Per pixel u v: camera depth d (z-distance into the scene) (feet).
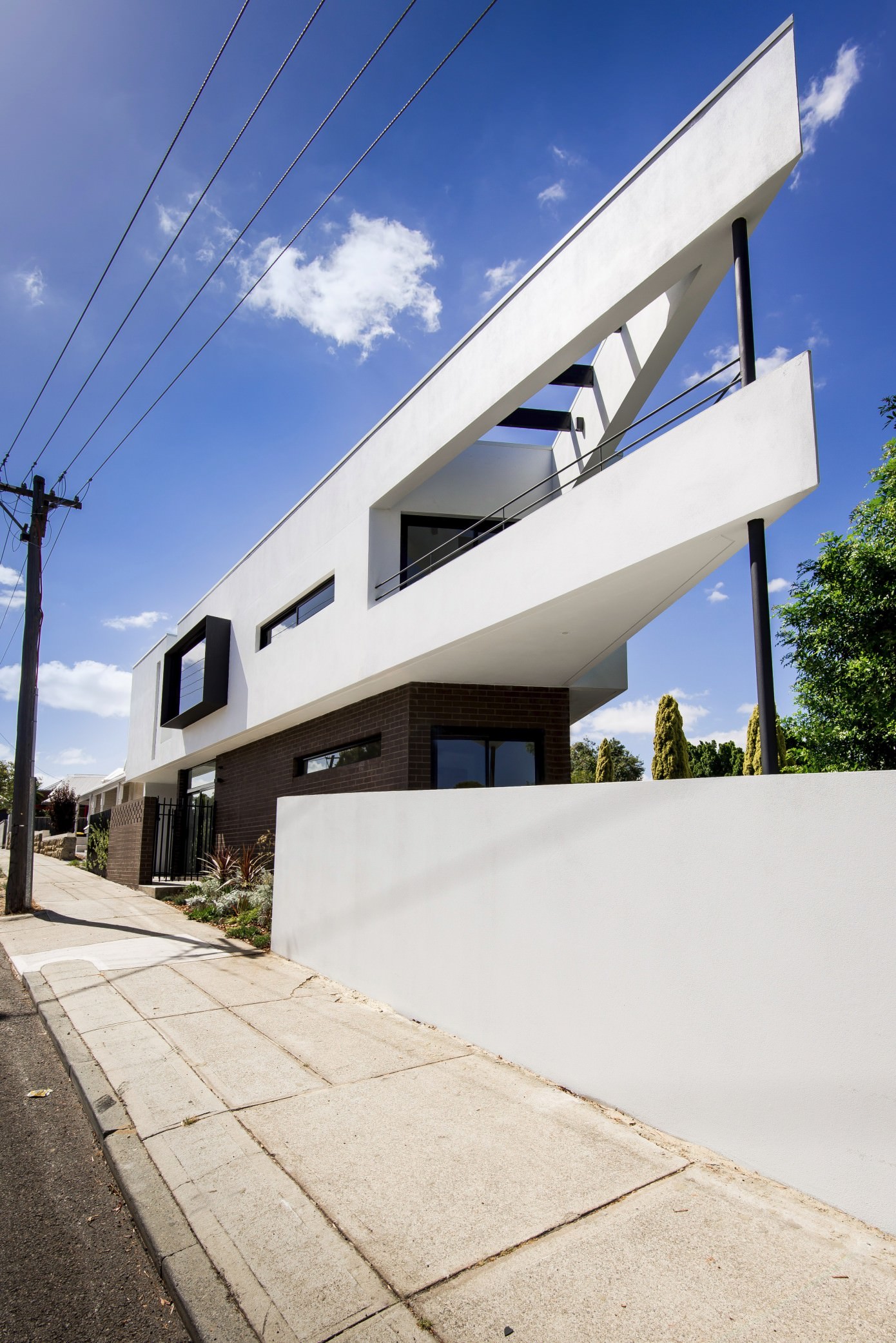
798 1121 10.68
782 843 11.22
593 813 14.40
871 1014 10.03
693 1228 9.81
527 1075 15.26
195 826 58.13
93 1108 14.05
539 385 26.03
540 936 15.43
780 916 11.14
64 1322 8.59
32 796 41.78
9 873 40.27
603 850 14.12
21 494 44.60
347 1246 9.51
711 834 12.19
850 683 34.40
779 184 18.24
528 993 15.66
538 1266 9.07
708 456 18.66
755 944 11.42
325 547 37.47
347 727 38.06
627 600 23.70
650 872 13.15
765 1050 11.16
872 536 35.73
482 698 34.19
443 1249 9.44
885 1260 9.09
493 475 37.63
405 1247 9.50
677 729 63.77
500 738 34.30
